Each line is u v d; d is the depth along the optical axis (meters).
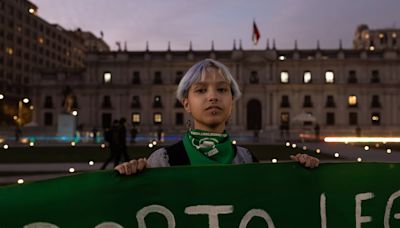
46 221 2.90
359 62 74.69
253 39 73.56
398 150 29.39
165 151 3.28
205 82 3.18
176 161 3.20
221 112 3.17
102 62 76.69
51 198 2.94
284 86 74.75
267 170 3.35
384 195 3.62
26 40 103.00
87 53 76.69
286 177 3.39
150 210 3.07
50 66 115.81
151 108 76.50
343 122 74.31
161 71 77.31
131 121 76.31
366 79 74.69
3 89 90.94
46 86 76.31
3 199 2.86
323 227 3.43
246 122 75.12
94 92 76.31
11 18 96.12
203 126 3.25
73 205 2.96
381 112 74.25
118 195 3.04
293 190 3.39
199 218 3.15
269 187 3.33
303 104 74.75
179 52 78.31
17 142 42.22
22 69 101.12
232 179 3.24
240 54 75.50
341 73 75.00
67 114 46.66
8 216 2.85
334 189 3.51
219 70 3.23
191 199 3.14
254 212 3.27
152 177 3.11
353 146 36.41
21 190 2.90
